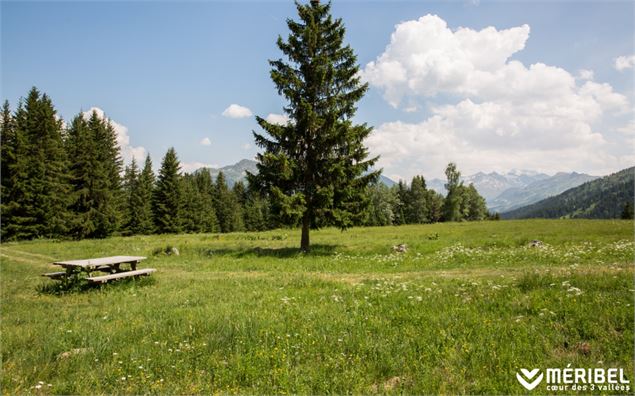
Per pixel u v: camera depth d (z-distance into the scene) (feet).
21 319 31.53
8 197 145.59
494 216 420.36
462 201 328.70
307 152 77.92
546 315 25.45
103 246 107.34
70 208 161.79
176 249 82.43
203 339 24.17
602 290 31.76
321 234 145.48
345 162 77.46
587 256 54.34
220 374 19.15
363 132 76.84
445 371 18.51
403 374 18.76
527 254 58.95
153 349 22.82
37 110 161.79
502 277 41.50
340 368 19.31
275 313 29.81
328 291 38.27
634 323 22.66
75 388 17.94
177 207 221.87
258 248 83.61
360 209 79.36
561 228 118.62
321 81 74.95
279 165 72.74
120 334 25.77
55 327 28.53
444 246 78.18
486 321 24.95
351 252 76.07
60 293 43.06
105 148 210.18
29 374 19.65
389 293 34.83
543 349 20.52
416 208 357.20
